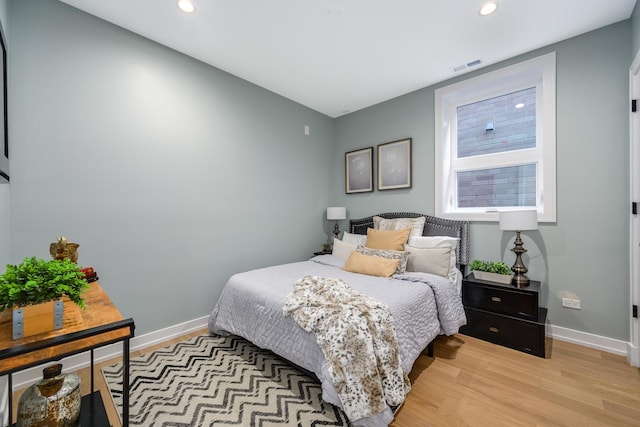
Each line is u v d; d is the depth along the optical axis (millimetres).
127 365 1029
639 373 1910
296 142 3711
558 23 2174
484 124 3031
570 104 2371
